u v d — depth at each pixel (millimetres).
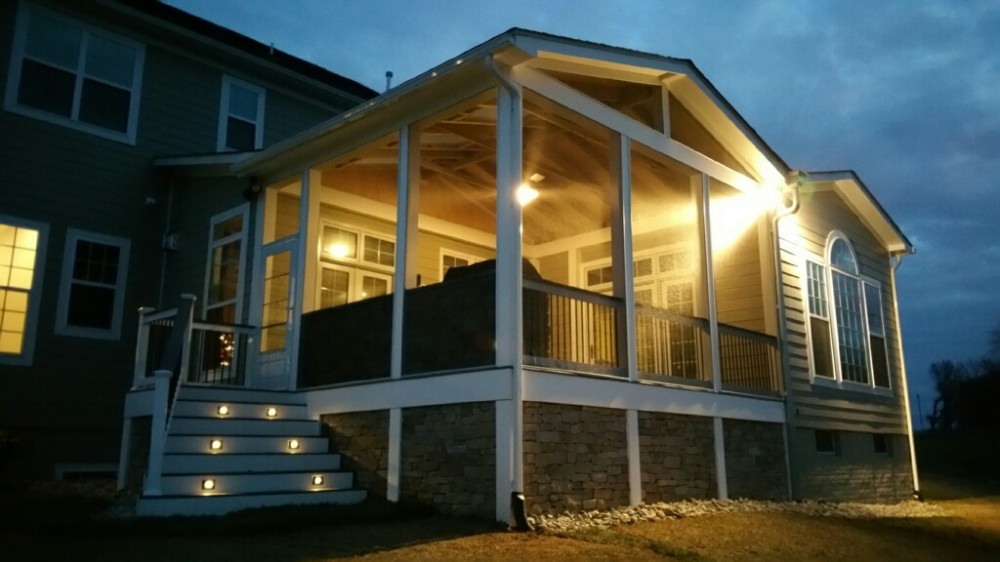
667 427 8734
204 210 11906
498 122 7543
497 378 7074
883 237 14609
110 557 5379
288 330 9656
